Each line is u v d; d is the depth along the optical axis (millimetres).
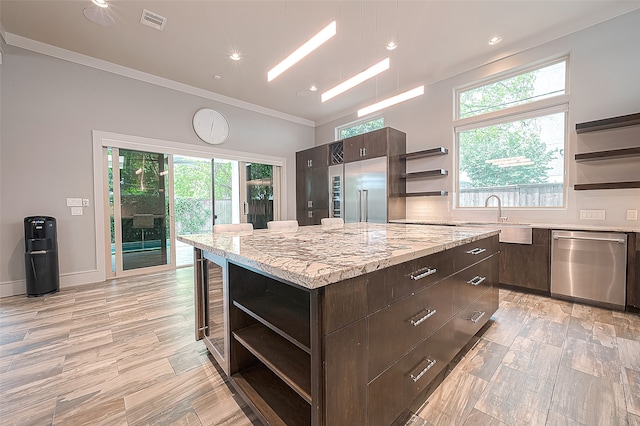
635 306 2439
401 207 4629
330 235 1923
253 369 1534
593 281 2645
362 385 995
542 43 3229
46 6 2633
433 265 1416
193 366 1725
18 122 3148
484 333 2107
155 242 4305
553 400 1381
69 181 3467
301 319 1243
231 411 1344
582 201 3016
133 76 3945
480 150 3932
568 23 2988
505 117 3648
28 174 3209
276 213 5898
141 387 1522
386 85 4516
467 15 2844
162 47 3367
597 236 2609
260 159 5492
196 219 5684
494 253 2273
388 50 3480
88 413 1324
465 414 1299
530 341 1977
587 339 1992
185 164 5527
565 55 3156
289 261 994
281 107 5500
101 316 2506
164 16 2803
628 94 2736
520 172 3570
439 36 3203
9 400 1409
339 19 2881
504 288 3262
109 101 3750
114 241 3918
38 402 1398
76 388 1510
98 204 3674
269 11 2748
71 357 1819
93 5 2637
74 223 3506
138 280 3775
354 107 5469
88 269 3615
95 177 3650
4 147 3074
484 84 3852
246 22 2910
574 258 2748
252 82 4355
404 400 1212
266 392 1334
